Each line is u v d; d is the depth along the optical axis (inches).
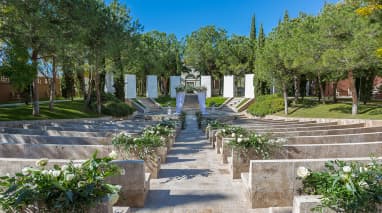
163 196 172.7
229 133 320.5
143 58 1203.9
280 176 145.3
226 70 1496.1
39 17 454.0
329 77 842.8
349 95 1354.6
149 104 1309.1
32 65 544.1
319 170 140.9
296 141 284.5
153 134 294.2
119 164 151.8
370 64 553.3
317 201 99.0
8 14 419.2
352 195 95.7
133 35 805.2
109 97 962.1
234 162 210.8
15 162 146.6
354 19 559.5
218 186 194.1
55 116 675.4
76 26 534.9
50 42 536.7
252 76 1275.8
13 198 88.0
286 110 853.8
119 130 378.0
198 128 750.5
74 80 1194.0
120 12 773.3
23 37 483.8
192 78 1752.0
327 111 778.8
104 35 689.0
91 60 729.6
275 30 1053.2
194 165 266.2
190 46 1616.6
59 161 143.6
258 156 209.5
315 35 621.0
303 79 1035.3
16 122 559.8
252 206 148.2
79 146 216.4
